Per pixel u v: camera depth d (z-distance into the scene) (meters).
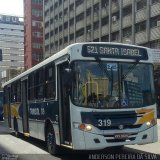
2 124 30.00
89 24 63.62
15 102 18.95
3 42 159.00
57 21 81.88
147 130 10.47
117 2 53.41
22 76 17.14
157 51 24.94
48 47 88.19
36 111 14.27
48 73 12.66
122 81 10.56
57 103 11.55
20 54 161.50
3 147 14.59
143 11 46.66
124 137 10.17
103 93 10.35
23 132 17.00
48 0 88.50
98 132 10.06
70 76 10.24
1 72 121.50
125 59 10.76
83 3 66.44
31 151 13.29
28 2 111.06
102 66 10.52
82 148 10.03
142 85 10.77
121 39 51.88
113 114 10.23
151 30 44.88
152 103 10.73
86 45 10.53
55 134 11.78
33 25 109.94
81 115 10.15
